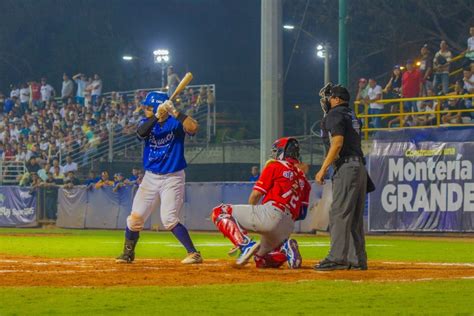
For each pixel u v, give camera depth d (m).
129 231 13.90
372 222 28.38
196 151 47.62
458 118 32.31
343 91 12.62
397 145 27.98
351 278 11.14
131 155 47.50
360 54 58.91
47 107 51.53
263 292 9.50
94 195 36.56
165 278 11.02
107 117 48.53
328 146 12.67
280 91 25.08
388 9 56.94
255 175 33.19
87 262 14.24
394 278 11.15
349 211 12.35
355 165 12.36
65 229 37.19
